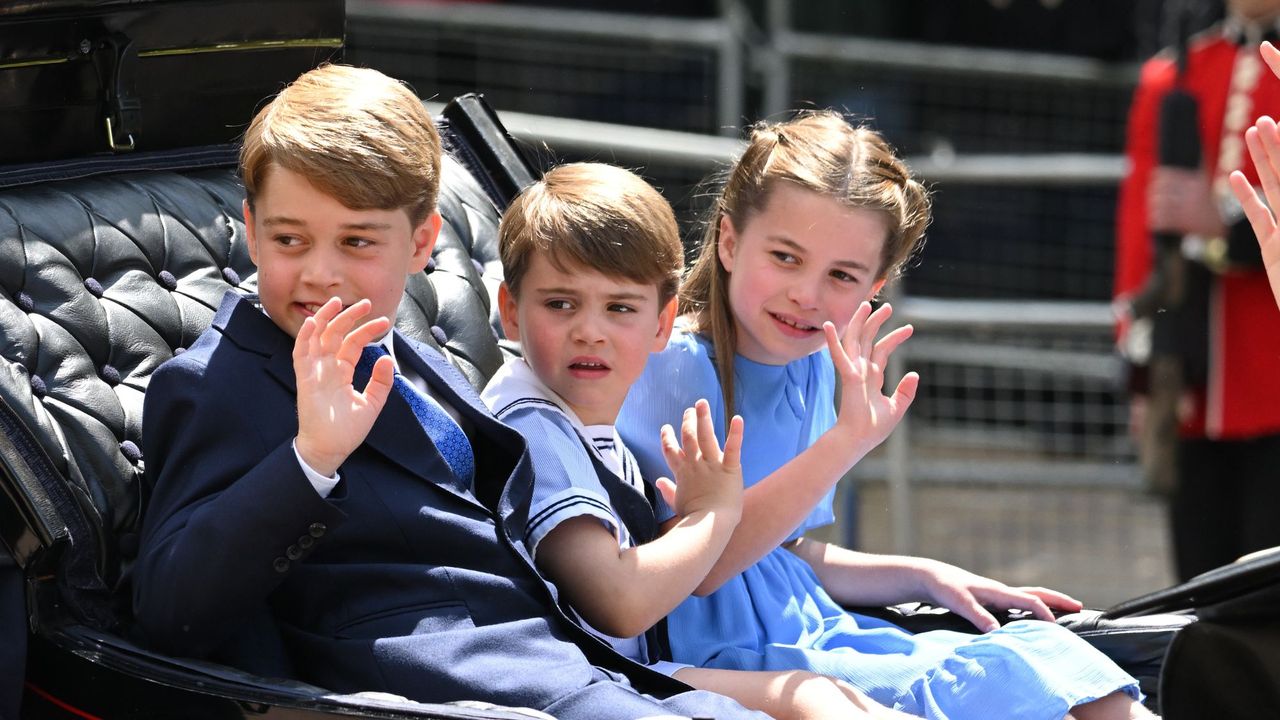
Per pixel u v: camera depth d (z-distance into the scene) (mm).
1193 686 5711
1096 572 16172
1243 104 11664
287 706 4797
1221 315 11633
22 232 5820
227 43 6625
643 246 5809
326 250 5359
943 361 15734
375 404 5125
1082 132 19266
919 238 7156
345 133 5301
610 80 16969
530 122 13188
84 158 6332
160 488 5402
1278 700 5602
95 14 6164
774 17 17312
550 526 5578
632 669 5469
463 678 5172
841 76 17969
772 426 6656
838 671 6039
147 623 5227
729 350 6555
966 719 5762
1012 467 15477
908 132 18641
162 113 6559
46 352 5684
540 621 5414
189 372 5461
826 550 7039
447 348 6723
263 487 5043
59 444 5539
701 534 5672
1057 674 5723
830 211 6238
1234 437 11539
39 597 5227
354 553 5469
